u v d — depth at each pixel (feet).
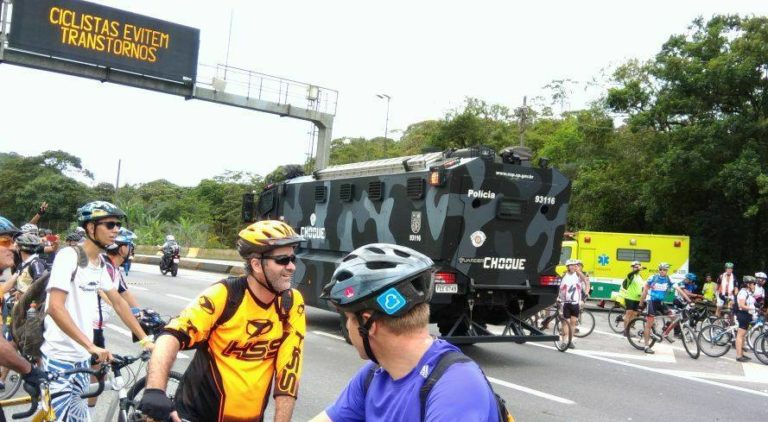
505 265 33.53
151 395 9.26
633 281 45.34
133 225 136.87
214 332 10.58
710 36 77.10
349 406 7.23
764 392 30.89
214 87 81.51
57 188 161.79
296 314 11.18
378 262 6.52
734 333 42.19
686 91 77.66
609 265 72.43
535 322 47.29
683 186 80.23
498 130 132.77
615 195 90.74
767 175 69.62
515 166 33.53
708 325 42.91
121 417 14.23
